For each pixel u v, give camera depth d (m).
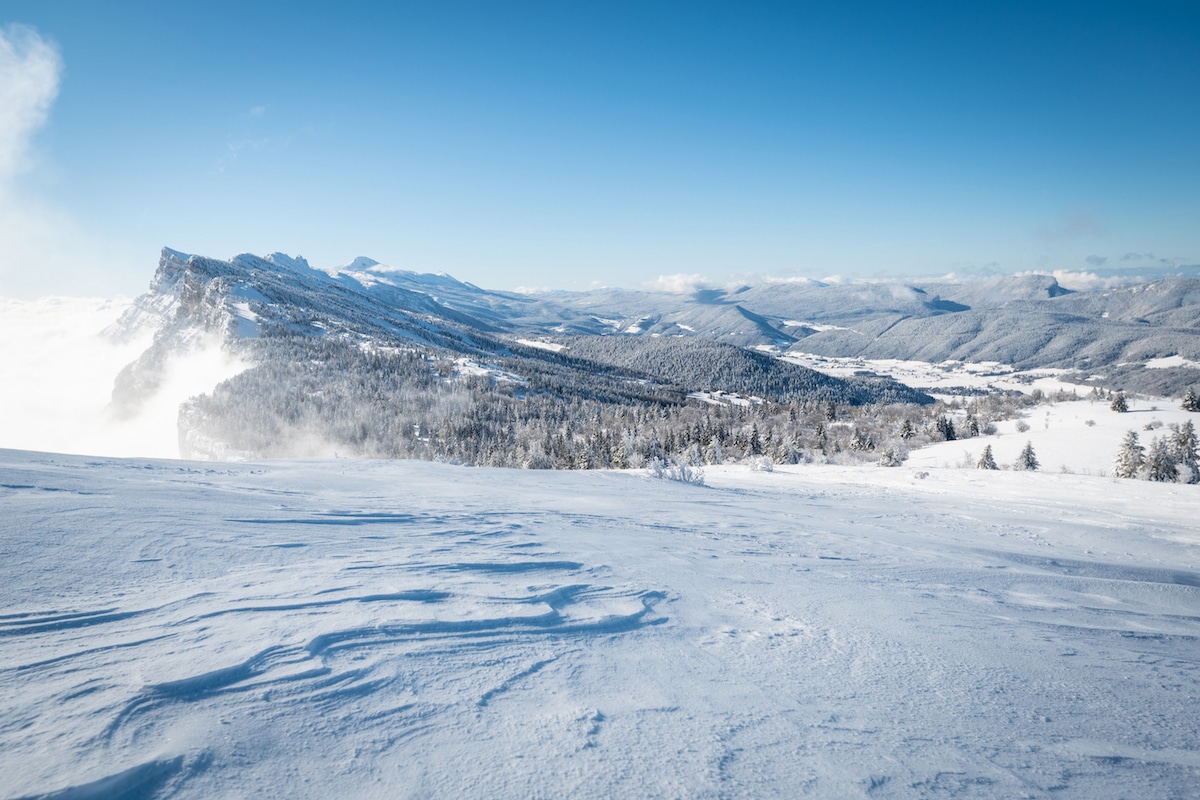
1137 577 6.11
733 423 101.69
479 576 3.89
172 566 3.53
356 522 5.67
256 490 7.58
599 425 102.25
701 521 8.34
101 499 5.12
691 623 3.30
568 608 3.36
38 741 1.66
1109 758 2.04
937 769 1.88
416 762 1.72
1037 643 3.37
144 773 1.55
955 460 45.91
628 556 5.13
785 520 9.23
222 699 1.99
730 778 1.74
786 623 3.42
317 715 1.94
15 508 4.42
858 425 87.50
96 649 2.32
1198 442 41.47
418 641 2.64
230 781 1.56
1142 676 2.93
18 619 2.55
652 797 1.61
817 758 1.90
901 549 6.93
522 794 1.58
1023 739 2.14
